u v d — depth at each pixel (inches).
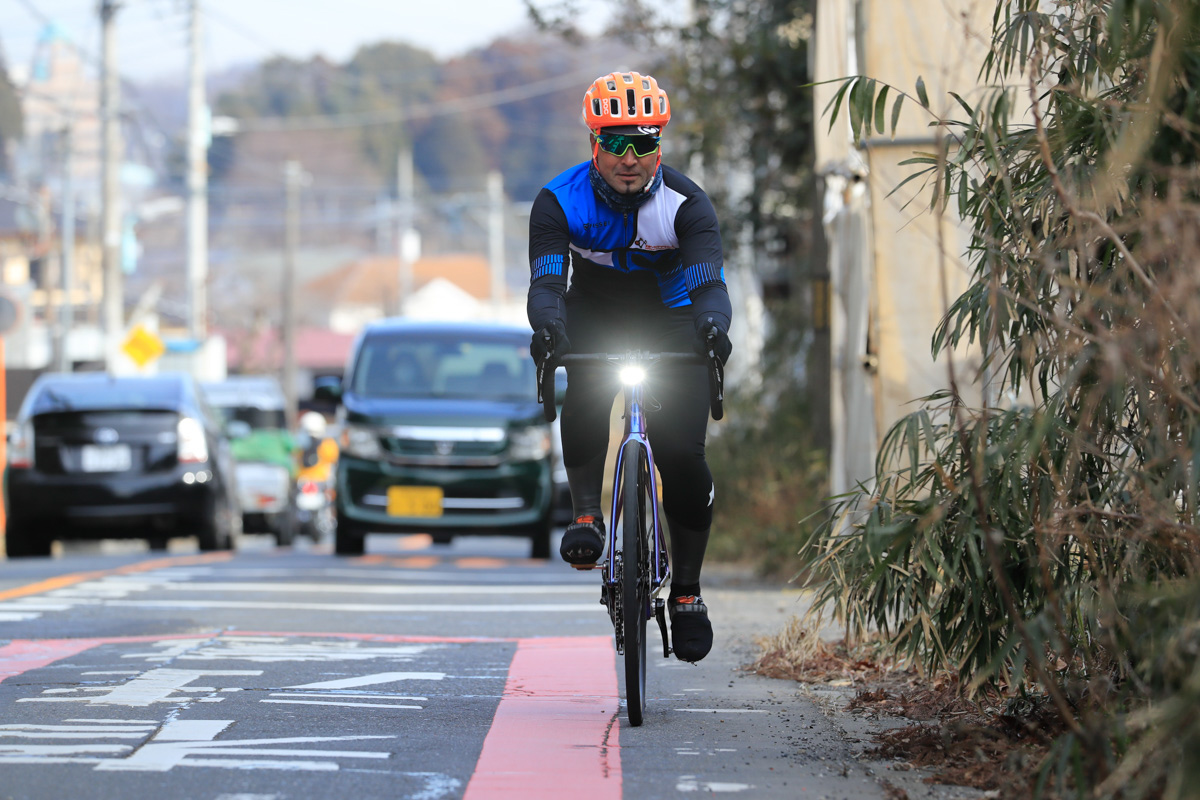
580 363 593.3
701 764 525.3
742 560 1553.9
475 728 587.5
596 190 615.8
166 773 501.4
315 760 524.1
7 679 689.6
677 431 622.8
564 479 1765.5
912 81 892.6
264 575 1312.7
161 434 1774.1
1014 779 476.4
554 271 611.8
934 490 546.0
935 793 479.2
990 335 534.0
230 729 574.2
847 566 573.3
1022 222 521.0
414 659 775.7
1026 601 535.8
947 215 816.9
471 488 1615.4
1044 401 517.0
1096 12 514.6
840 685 691.4
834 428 1095.0
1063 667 552.4
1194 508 431.5
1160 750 386.9
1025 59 528.1
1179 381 454.6
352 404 1667.1
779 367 1870.1
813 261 1427.2
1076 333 441.4
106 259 3607.3
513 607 1045.8
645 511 610.2
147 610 999.0
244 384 2748.5
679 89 1905.8
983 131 541.0
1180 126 438.6
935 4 885.8
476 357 1731.1
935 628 559.8
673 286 648.4
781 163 1894.7
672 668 754.8
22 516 1745.8
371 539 2753.4
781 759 533.0
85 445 1756.9
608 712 626.8
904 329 911.0
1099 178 488.1
